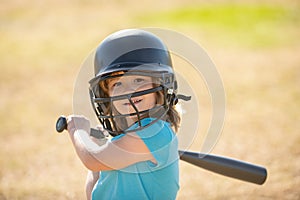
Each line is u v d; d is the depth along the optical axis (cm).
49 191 555
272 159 633
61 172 622
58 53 1475
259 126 782
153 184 330
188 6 2033
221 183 567
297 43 1488
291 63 1263
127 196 329
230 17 1809
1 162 662
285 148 675
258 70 1199
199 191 546
